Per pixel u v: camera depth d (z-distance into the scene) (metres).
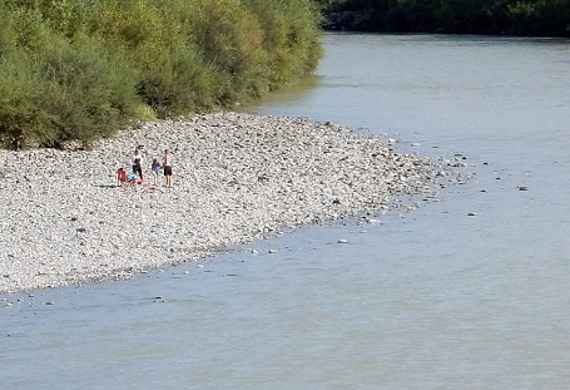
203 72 130.88
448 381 45.66
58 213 71.12
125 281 57.81
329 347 49.28
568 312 53.66
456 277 59.53
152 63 124.12
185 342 49.78
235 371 46.62
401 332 51.12
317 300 55.50
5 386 45.00
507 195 81.38
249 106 141.12
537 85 162.62
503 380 45.75
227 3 149.38
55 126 99.25
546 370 46.72
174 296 55.62
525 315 53.31
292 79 172.00
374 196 80.62
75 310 53.34
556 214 74.69
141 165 86.44
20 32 113.75
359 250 64.88
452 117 127.69
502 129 117.00
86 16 127.00
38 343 49.38
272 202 77.25
